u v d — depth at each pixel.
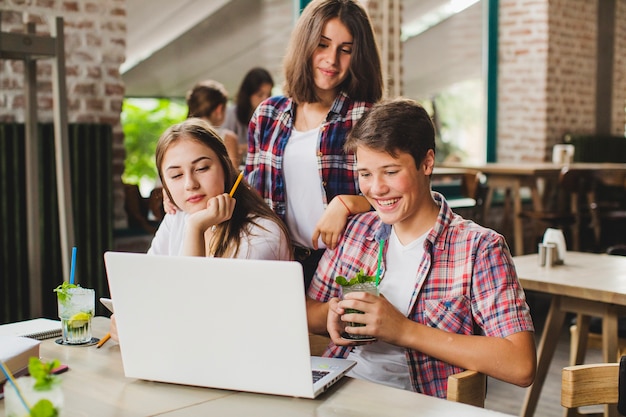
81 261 4.26
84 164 4.24
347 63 2.25
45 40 3.42
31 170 3.76
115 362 1.63
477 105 7.59
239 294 1.36
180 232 2.08
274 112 2.41
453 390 1.53
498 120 7.75
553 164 6.95
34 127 3.73
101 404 1.36
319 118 2.34
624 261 3.25
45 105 4.25
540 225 7.20
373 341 1.64
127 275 1.44
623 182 6.59
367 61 2.26
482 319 1.69
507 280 1.68
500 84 7.72
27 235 4.08
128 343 1.49
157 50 5.18
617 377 1.54
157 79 5.21
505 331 1.64
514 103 7.66
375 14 6.21
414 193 1.72
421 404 1.36
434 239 1.76
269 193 2.39
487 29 7.61
